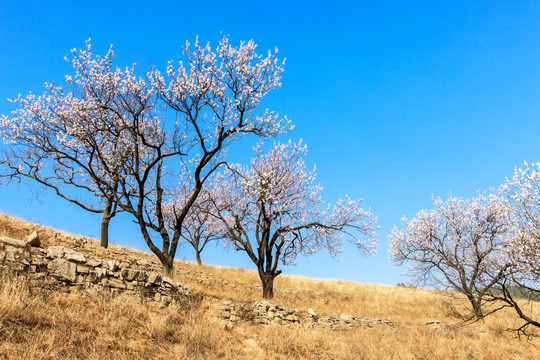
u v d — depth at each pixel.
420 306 26.69
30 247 9.46
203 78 16.42
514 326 20.47
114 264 10.89
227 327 11.62
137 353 7.61
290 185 21.12
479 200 23.73
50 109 17.86
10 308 7.10
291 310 15.25
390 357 12.06
